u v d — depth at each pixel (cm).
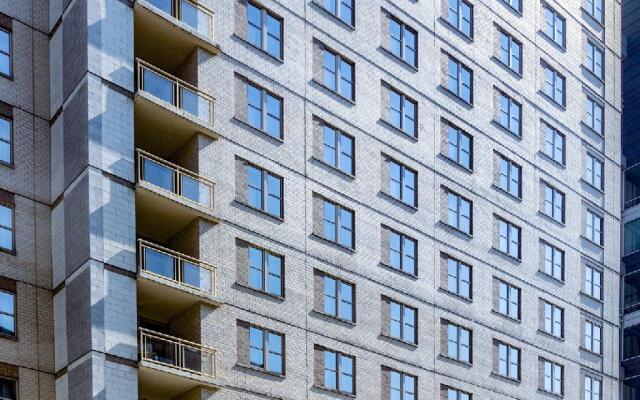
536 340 4747
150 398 3312
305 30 3922
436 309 4178
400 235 4116
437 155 4391
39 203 3269
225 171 3484
